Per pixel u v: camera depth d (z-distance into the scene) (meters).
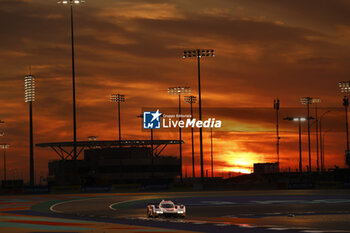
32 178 126.19
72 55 109.50
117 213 61.47
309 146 161.12
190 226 39.47
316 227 40.09
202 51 120.88
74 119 109.88
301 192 117.19
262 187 135.38
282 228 37.47
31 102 127.69
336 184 138.50
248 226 39.53
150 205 53.50
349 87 151.25
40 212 62.09
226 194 111.25
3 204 79.56
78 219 47.69
